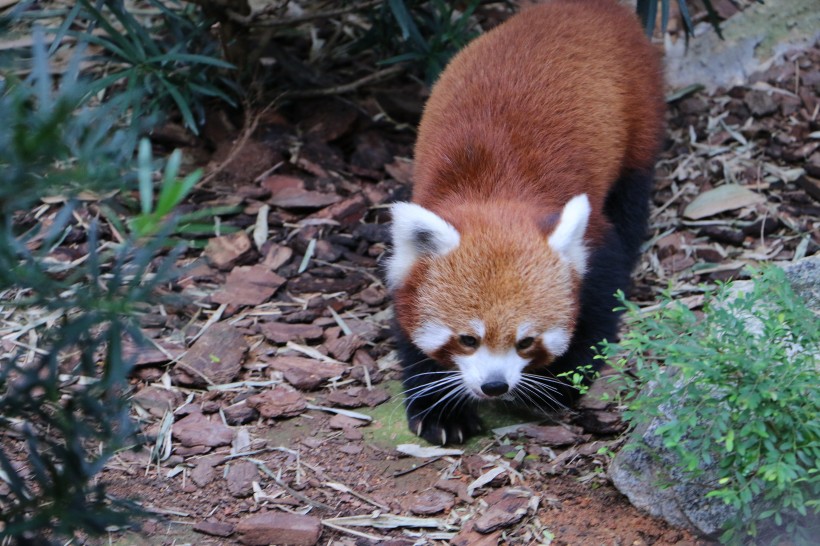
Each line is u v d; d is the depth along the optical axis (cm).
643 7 582
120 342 229
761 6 713
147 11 682
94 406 242
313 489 396
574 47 491
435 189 443
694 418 321
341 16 705
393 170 622
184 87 594
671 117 656
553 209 433
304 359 480
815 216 571
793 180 599
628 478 376
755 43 695
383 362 482
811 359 322
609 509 378
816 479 306
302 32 703
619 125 490
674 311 347
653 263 550
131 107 583
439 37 623
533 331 385
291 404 446
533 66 477
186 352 473
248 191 593
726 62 688
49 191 221
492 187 434
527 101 460
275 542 366
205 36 616
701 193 596
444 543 367
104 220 538
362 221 583
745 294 361
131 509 272
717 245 559
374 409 452
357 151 632
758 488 320
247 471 405
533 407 455
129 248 228
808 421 309
